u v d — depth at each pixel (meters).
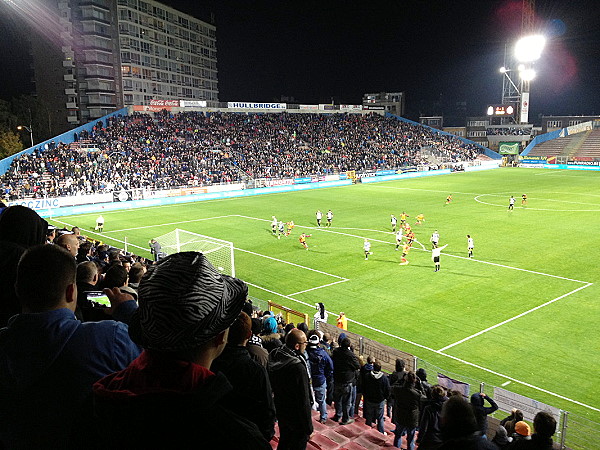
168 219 50.22
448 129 120.88
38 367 2.59
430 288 27.73
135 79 95.81
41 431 2.63
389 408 13.88
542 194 63.97
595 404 16.02
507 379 17.69
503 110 114.50
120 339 2.83
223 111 91.75
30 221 4.23
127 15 92.62
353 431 10.70
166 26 103.56
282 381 5.55
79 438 2.08
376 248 37.03
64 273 2.80
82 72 90.94
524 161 104.62
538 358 19.27
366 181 82.44
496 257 33.84
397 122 108.88
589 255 34.00
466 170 98.12
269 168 76.62
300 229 44.50
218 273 2.26
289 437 5.70
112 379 2.14
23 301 2.76
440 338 21.27
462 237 40.03
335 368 10.98
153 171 66.62
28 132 80.56
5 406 2.65
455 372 18.22
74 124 94.69
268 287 28.50
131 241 40.31
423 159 96.50
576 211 51.12
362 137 98.25
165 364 2.06
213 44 120.12
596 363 18.75
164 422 1.88
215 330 2.09
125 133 74.69
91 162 64.75
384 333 21.94
